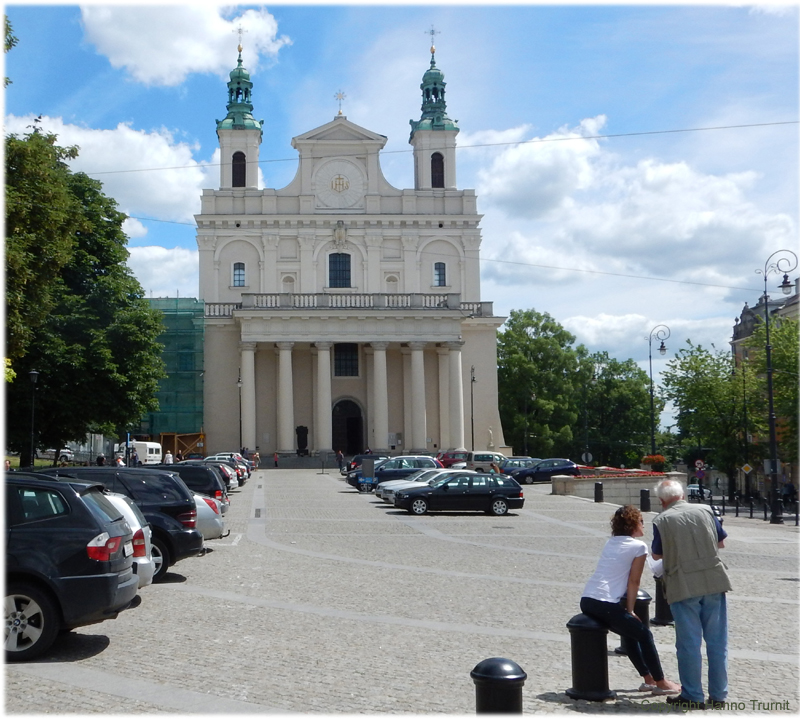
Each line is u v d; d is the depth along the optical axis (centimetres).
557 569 1886
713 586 921
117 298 4212
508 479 3384
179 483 1734
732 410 6794
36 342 3844
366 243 7856
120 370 4116
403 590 1591
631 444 10331
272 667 1038
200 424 7231
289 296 7156
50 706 879
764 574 1870
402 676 1000
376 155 7919
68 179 4219
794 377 6209
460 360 7250
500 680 735
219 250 7762
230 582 1673
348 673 1012
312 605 1441
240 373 7362
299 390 7488
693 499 5303
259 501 3828
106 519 1148
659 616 1343
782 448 6569
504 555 2122
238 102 8038
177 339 7306
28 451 3959
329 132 7906
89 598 1090
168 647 1139
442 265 7956
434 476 3500
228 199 7812
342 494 4341
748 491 6228
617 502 4459
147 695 920
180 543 1688
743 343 6881
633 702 930
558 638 1210
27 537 1101
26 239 2295
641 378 10725
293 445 7075
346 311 7069
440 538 2498
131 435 6888
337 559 2017
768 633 1250
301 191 7844
